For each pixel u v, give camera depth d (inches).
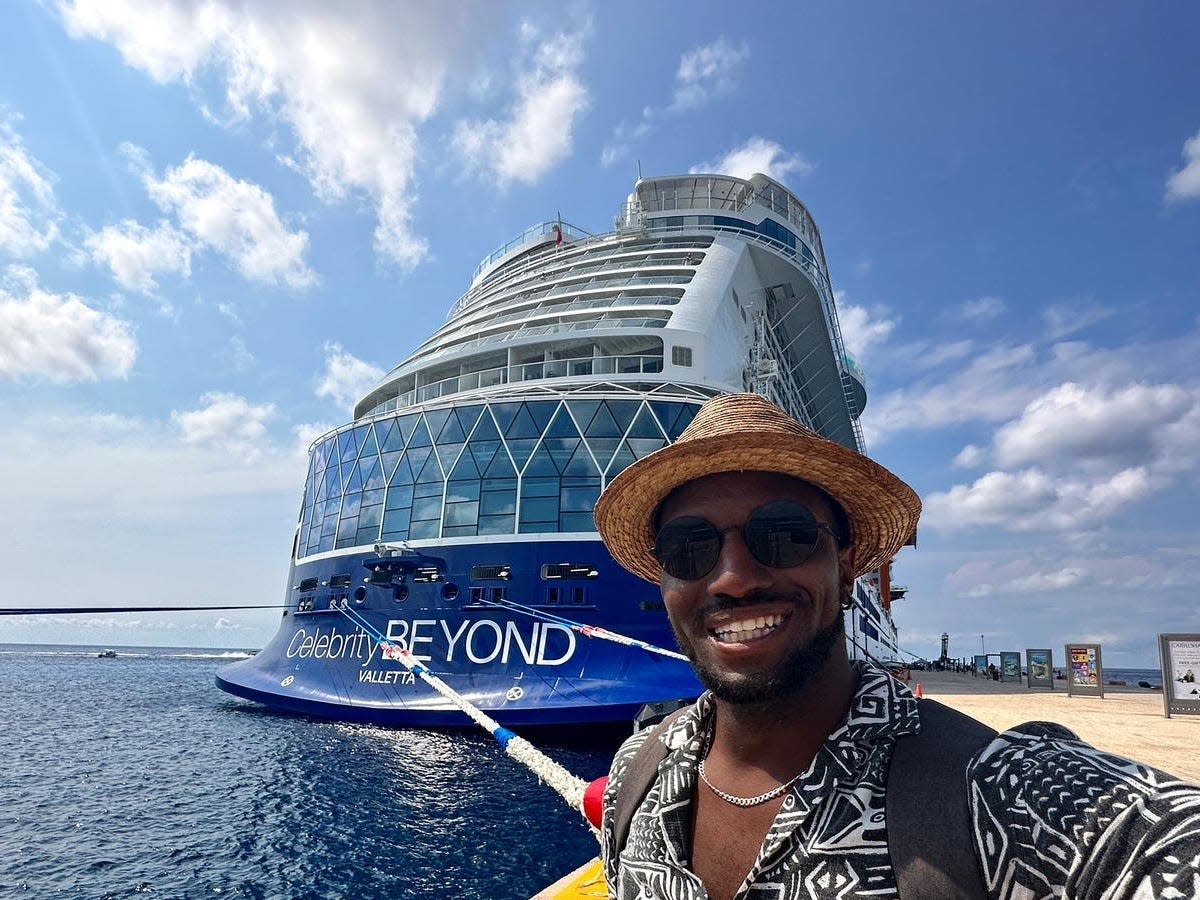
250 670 1117.7
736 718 65.5
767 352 1540.4
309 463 1286.9
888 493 73.5
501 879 441.4
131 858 496.7
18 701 1691.7
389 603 933.8
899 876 46.5
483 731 835.4
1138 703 967.0
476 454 976.9
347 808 595.5
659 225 1657.2
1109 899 38.7
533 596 865.5
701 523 71.5
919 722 55.4
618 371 1123.3
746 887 53.8
